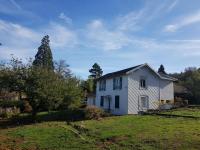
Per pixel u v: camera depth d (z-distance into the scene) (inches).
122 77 1793.8
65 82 1519.4
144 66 1791.3
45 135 939.3
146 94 1786.4
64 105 1541.6
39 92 1374.3
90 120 1349.7
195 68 3161.9
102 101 2060.8
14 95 1573.6
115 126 1058.1
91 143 801.6
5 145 820.0
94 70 4284.0
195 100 2171.5
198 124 1031.6
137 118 1311.5
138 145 738.8
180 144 721.6
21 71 1405.0
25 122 1440.7
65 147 768.3
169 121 1144.8
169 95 1882.4
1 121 1530.5
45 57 2962.6
